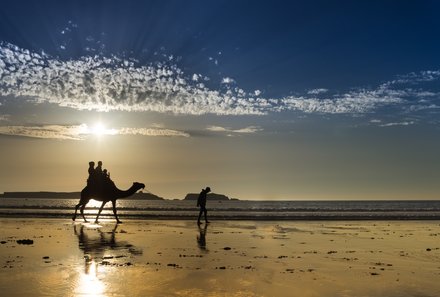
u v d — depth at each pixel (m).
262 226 29.38
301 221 34.88
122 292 10.25
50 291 10.24
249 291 10.59
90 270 12.73
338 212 64.19
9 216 34.47
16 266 13.20
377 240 21.75
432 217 41.12
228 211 62.34
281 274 12.70
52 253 15.80
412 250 18.23
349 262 15.04
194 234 23.23
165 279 11.72
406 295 10.42
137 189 30.61
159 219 34.41
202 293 10.31
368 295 10.38
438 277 12.59
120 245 18.27
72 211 52.28
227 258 15.46
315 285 11.34
